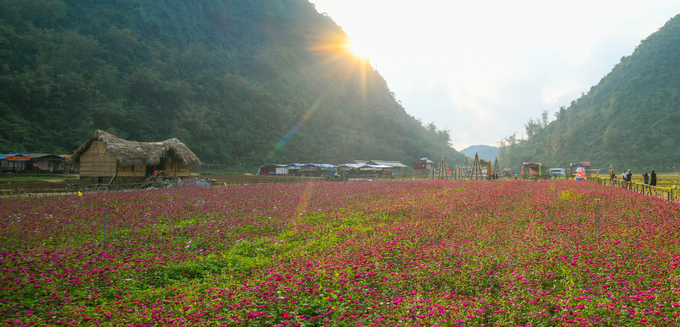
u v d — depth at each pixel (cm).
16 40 9656
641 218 1428
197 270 959
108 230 1424
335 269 870
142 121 9994
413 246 1120
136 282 866
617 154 15600
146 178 3719
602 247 1012
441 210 1780
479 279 833
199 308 679
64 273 862
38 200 2242
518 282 782
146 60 12462
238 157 11594
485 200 2109
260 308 675
